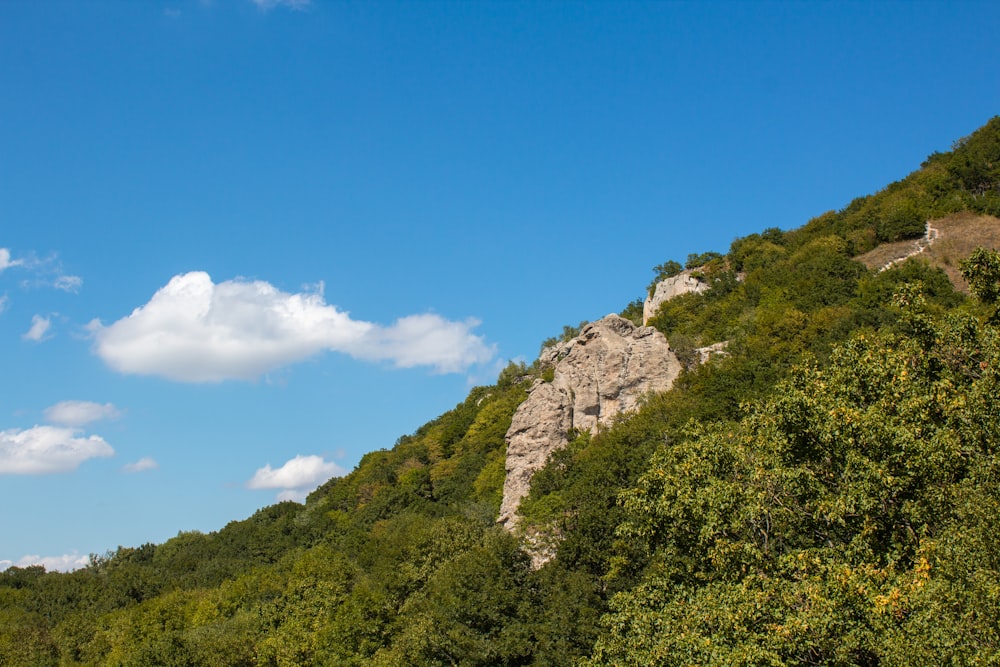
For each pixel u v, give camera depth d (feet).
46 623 335.06
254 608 282.77
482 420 421.18
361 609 220.43
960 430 106.52
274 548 389.39
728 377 276.00
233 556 412.16
